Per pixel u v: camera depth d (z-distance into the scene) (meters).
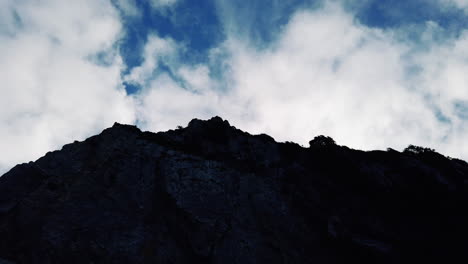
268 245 30.94
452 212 36.25
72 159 38.34
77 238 27.38
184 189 34.28
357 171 44.53
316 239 33.44
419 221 35.91
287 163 47.47
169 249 28.91
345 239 32.44
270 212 35.44
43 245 26.38
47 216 29.30
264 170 44.28
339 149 50.12
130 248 27.62
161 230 30.75
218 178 37.28
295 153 51.53
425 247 31.69
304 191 40.53
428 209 37.34
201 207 32.56
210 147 46.50
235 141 50.38
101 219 29.86
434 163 49.25
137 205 32.66
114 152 38.22
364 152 52.28
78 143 41.94
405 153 54.12
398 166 46.31
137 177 35.81
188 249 29.22
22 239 27.38
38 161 38.78
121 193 33.44
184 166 37.53
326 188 41.38
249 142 51.03
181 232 30.58
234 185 37.38
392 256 30.73
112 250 26.98
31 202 30.86
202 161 39.19
